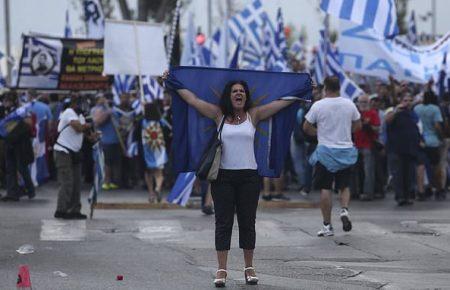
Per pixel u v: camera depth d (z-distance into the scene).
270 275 20.84
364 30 41.69
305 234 27.33
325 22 40.31
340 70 41.69
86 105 30.80
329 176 26.78
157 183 35.84
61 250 24.14
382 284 19.75
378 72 42.06
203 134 20.50
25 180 37.66
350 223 27.23
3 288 18.98
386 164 42.47
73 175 30.92
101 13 51.56
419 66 42.78
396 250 24.47
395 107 37.44
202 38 49.97
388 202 37.91
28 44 46.12
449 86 43.84
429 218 31.44
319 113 26.69
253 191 19.81
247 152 19.80
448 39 43.03
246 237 19.81
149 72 39.03
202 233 27.53
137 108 40.94
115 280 20.05
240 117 19.97
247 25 52.44
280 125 20.80
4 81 46.00
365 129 38.38
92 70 47.12
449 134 39.41
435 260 23.02
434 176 39.34
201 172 19.53
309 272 21.20
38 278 20.20
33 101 41.94
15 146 37.03
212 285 19.58
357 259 23.14
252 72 20.70
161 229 28.41
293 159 39.91
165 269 21.47
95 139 30.86
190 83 20.53
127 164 43.72
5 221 29.94
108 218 31.23
